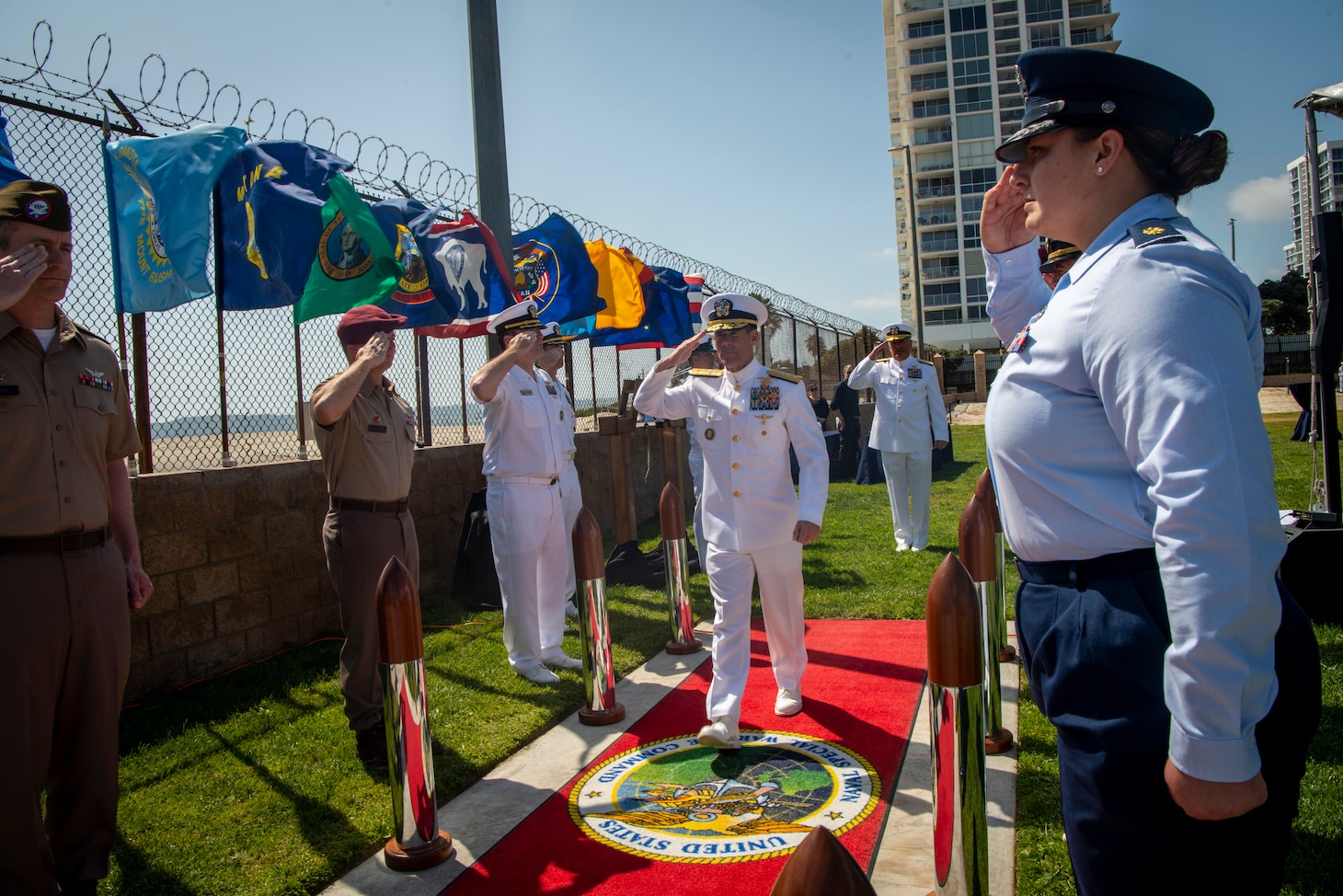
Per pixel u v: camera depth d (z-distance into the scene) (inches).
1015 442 66.8
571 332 342.3
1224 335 54.1
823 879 48.6
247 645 226.4
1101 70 65.2
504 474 211.2
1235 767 51.3
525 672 208.5
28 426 107.3
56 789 113.0
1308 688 60.6
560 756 163.0
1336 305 216.5
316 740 174.2
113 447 122.8
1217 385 52.8
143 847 132.2
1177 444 52.9
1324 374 220.7
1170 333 54.7
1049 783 139.8
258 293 198.2
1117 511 61.8
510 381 213.3
